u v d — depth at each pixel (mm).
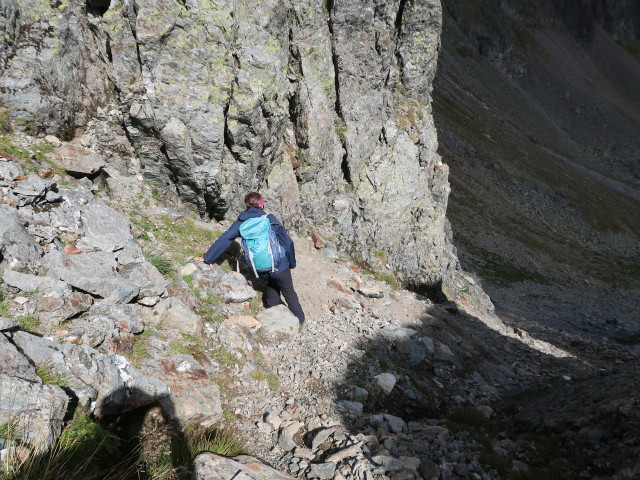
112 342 4664
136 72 7887
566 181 82562
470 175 66250
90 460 3545
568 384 8789
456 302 16375
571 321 36031
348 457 4852
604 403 6391
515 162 78250
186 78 8016
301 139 11234
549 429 6383
